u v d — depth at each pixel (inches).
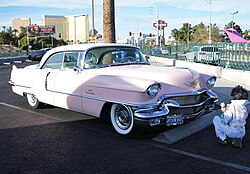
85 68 232.8
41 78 272.7
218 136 191.6
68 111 291.4
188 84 203.9
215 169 155.2
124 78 200.7
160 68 223.8
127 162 165.3
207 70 587.5
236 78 469.7
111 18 455.5
